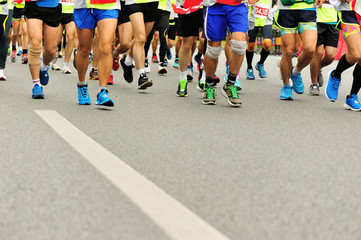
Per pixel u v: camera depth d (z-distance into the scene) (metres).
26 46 37.62
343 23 19.73
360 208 8.28
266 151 12.34
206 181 9.51
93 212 7.65
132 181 9.31
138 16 22.33
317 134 14.88
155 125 15.23
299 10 21.59
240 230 7.09
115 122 15.52
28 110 16.95
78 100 19.11
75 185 8.97
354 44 19.61
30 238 6.70
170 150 12.00
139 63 22.97
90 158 10.90
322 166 11.08
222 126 15.52
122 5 23.67
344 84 31.27
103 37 17.44
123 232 6.90
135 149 11.98
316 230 7.22
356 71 19.88
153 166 10.48
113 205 7.97
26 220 7.31
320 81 26.44
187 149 12.17
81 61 18.36
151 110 18.27
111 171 9.95
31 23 19.28
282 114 18.53
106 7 17.23
